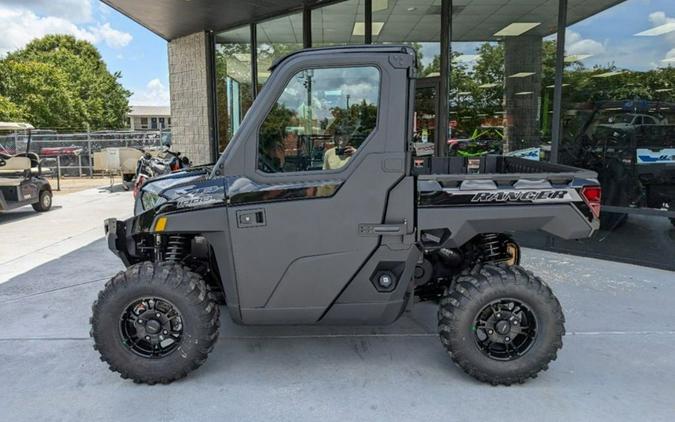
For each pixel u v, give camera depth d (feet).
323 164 8.75
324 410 8.43
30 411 8.46
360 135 8.66
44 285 15.61
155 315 9.16
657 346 10.79
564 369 9.80
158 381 9.18
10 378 9.64
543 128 20.39
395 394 8.93
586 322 12.10
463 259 10.80
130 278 8.92
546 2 19.90
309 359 10.35
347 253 8.82
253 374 9.70
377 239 8.79
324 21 26.45
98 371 9.89
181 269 9.13
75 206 33.45
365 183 8.64
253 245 8.77
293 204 8.66
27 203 29.09
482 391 9.00
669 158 16.93
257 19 29.50
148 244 10.27
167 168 23.09
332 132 8.70
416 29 23.77
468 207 8.89
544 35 20.10
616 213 17.93
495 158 14.76
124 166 42.70
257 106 8.66
